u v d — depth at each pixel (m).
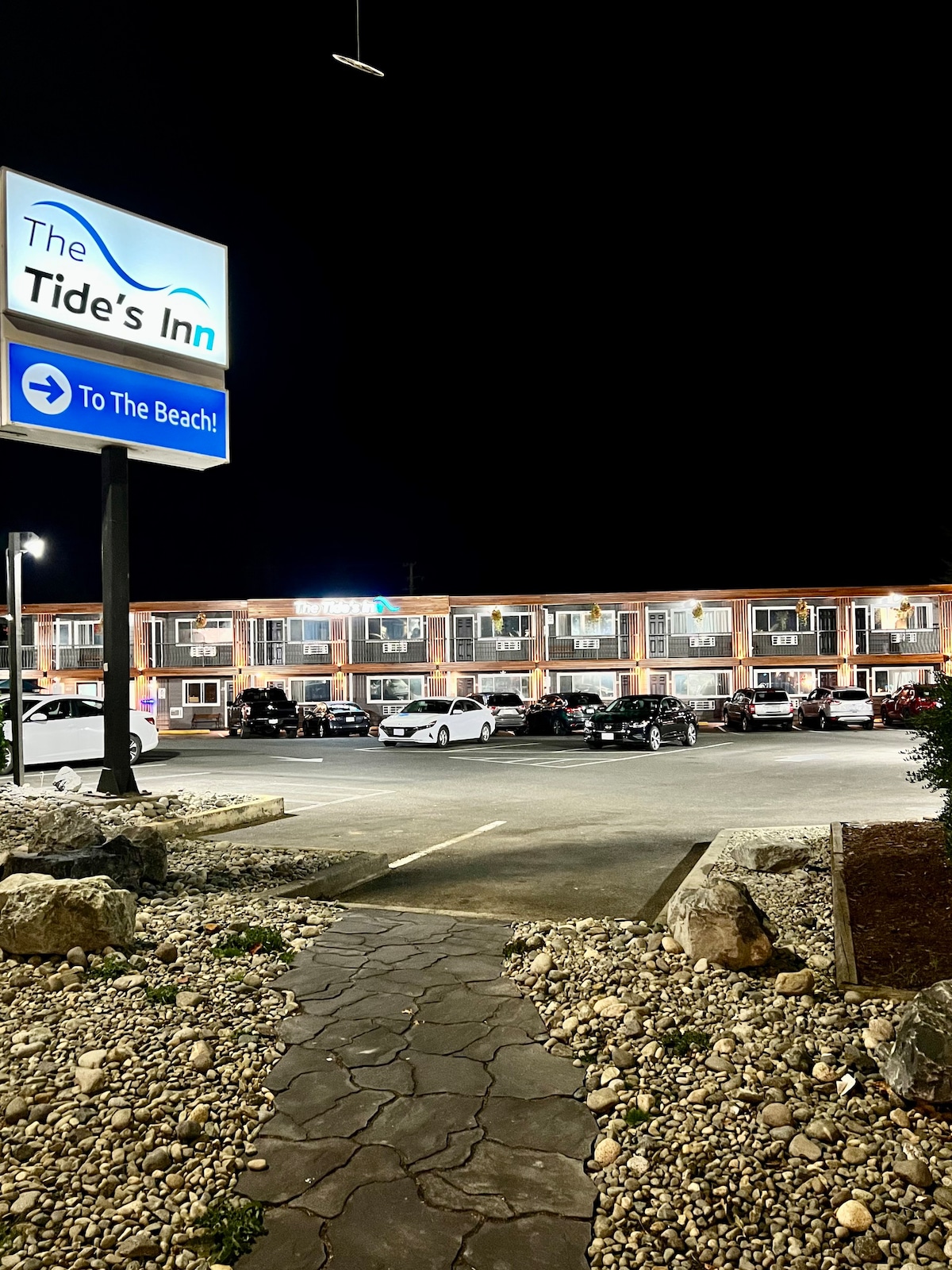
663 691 43.03
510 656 43.69
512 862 8.95
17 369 10.48
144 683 43.88
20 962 5.25
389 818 12.01
